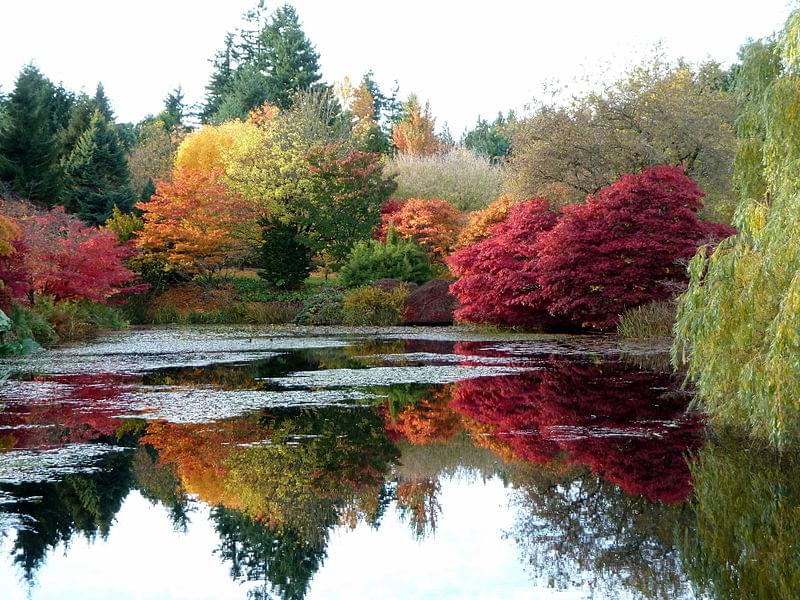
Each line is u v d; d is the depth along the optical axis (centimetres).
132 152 5769
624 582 530
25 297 2439
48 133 3919
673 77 3147
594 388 1355
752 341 799
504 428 1039
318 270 4403
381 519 676
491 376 1515
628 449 907
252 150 4391
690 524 649
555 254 2334
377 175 4200
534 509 698
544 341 2292
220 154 4816
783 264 759
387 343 2347
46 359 1884
